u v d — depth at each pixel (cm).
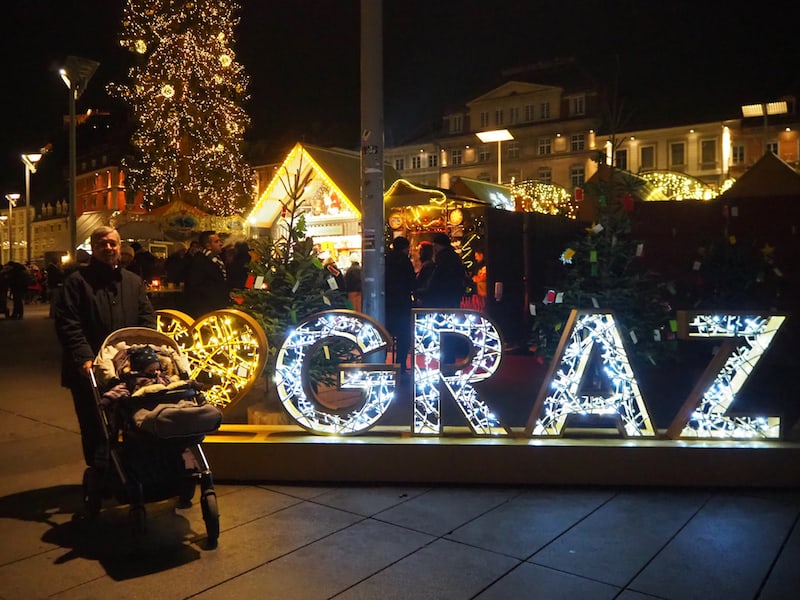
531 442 536
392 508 491
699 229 998
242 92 2975
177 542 441
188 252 1105
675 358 680
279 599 366
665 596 365
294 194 670
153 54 2803
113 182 6303
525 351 1115
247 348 589
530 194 2111
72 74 1947
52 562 414
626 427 549
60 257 3166
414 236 1616
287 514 481
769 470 519
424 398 557
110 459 441
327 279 645
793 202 970
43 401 873
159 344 496
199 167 2950
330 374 650
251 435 564
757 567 397
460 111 6328
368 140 738
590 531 449
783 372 872
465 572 394
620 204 660
